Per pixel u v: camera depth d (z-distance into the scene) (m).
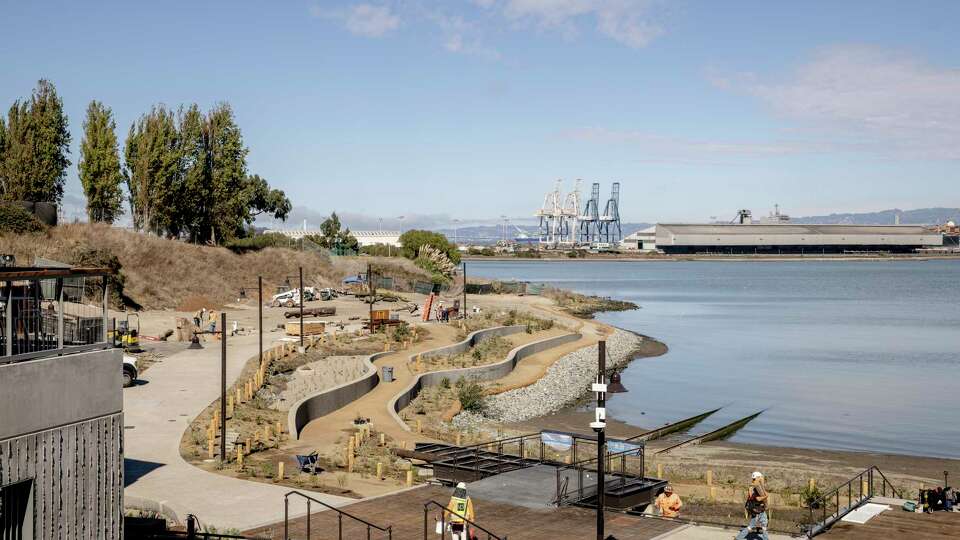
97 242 89.69
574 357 85.12
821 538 23.16
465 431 49.78
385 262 144.25
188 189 108.94
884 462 45.03
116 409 20.14
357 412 48.03
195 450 33.72
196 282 97.12
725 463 43.72
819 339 107.38
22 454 17.81
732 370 80.75
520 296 153.38
